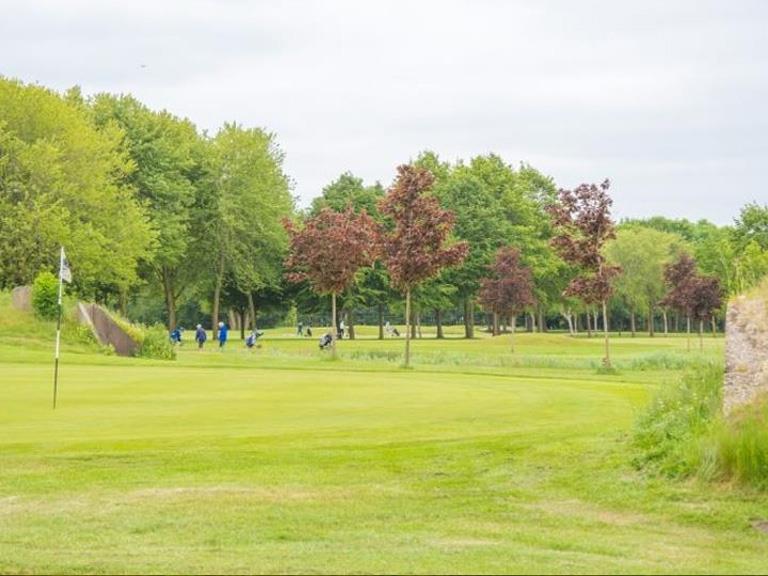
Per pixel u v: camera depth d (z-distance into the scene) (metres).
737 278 14.48
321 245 43.16
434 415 17.81
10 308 41.94
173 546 8.59
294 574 7.34
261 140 75.06
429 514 10.15
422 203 38.94
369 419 17.16
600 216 40.03
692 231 157.12
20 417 17.23
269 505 10.45
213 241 73.44
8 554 8.22
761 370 11.93
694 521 9.91
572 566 7.68
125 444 13.98
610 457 12.95
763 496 10.62
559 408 19.06
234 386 24.08
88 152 57.53
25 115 56.38
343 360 41.88
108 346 41.12
